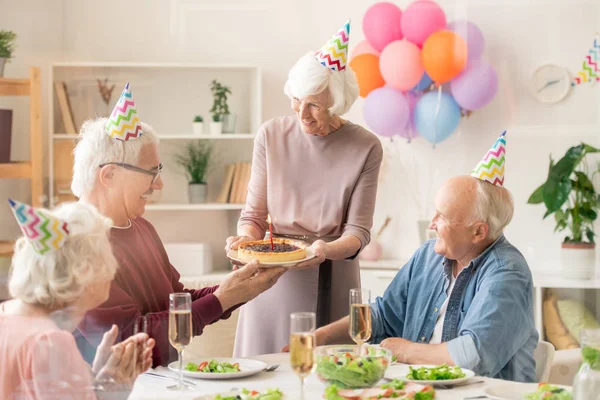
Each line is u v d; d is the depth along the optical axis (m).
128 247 1.81
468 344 1.77
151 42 3.97
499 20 3.90
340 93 2.09
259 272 1.93
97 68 3.71
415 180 4.06
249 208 2.31
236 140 4.02
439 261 2.06
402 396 1.40
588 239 3.74
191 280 3.75
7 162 3.00
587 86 3.89
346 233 2.20
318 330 2.03
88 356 1.65
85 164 1.79
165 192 3.99
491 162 1.92
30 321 1.36
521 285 1.87
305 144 2.24
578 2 3.87
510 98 3.94
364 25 3.88
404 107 3.79
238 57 4.10
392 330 2.15
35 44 3.42
